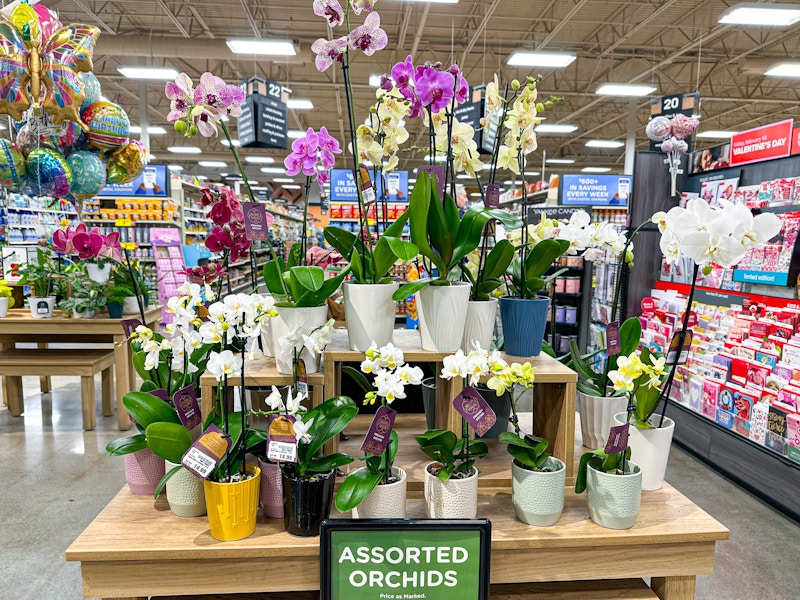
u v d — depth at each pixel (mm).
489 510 1345
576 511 1339
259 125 7621
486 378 1629
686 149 3627
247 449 1297
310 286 1282
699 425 3410
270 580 1214
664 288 4020
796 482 2676
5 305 4047
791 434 2742
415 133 17656
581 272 5727
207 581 1201
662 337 3678
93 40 3094
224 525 1182
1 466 3367
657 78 12406
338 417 1279
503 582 1271
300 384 1316
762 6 5504
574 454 1565
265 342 1587
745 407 3070
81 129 3436
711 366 3387
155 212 7691
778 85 12555
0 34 2707
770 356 2945
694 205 1192
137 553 1151
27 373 3941
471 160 1547
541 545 1205
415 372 1155
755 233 1146
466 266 1624
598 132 17547
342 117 16391
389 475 1270
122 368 3971
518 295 1605
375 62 12016
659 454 1424
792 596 2131
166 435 1232
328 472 1265
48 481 3154
